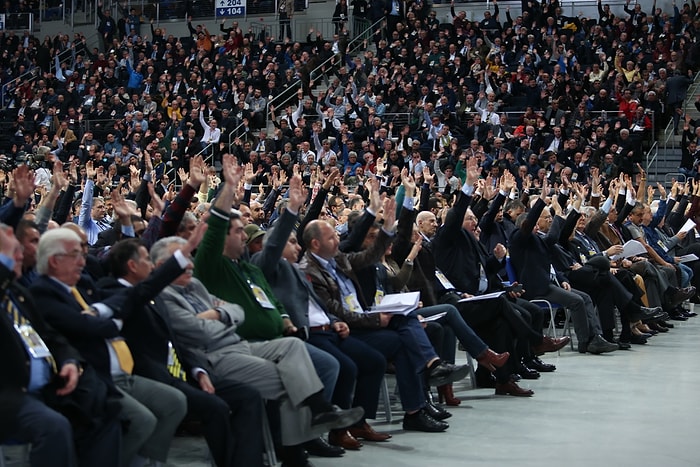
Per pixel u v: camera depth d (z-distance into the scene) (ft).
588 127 60.23
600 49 70.59
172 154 63.31
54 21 89.86
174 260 14.16
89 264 17.43
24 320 12.96
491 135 59.88
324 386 16.89
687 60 67.87
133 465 14.44
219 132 65.77
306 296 18.31
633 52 69.36
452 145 56.54
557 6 75.20
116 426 13.02
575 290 30.30
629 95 62.28
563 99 62.90
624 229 36.73
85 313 13.58
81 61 80.79
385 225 19.80
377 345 19.12
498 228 30.01
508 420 20.40
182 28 88.12
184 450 17.56
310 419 15.79
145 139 66.08
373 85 69.26
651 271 34.68
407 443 18.37
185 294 16.01
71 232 13.93
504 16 80.74
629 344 31.04
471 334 21.84
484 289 26.30
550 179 54.24
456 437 18.85
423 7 79.25
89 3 88.94
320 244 19.30
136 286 14.06
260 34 79.92
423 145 60.59
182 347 15.46
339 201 35.78
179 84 74.28
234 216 17.10
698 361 28.22
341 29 79.66
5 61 84.89
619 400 22.49
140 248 15.30
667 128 63.62
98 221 31.73
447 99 64.64
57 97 75.56
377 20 79.77
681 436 18.84
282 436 15.92
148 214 26.71
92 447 12.83
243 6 86.17
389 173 56.49
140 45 82.12
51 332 13.19
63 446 12.09
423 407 19.33
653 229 40.01
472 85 67.62
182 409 14.16
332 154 59.52
